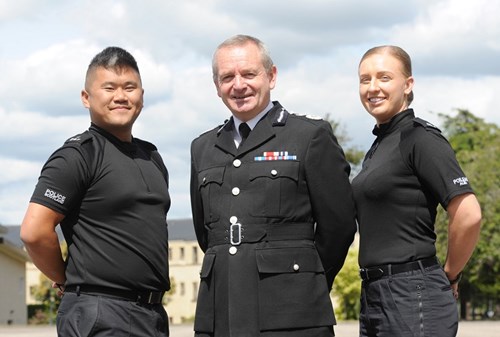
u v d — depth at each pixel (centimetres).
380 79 633
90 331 570
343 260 611
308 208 596
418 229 613
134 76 600
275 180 588
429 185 608
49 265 591
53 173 576
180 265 8444
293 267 583
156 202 596
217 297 593
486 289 4831
